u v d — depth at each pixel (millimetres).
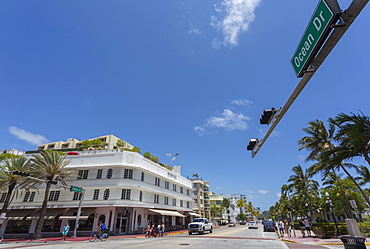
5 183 28203
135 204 31156
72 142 77938
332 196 39094
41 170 27203
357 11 3463
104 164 32062
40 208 30625
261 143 9125
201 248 15062
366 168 25156
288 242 20156
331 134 24578
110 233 28688
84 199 30594
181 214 45188
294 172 43875
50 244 19094
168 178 41656
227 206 99438
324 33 3643
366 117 12398
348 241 8930
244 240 21062
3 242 22438
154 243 18609
